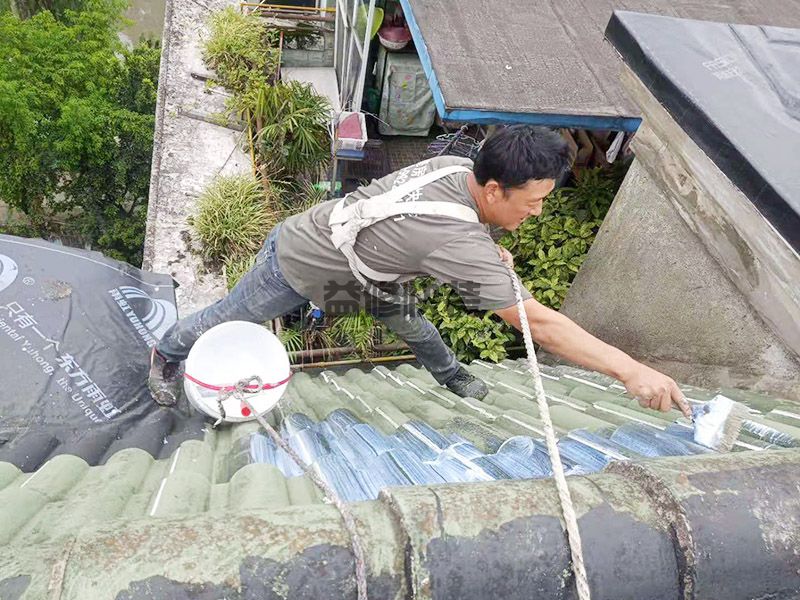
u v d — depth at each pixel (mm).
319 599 808
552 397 2670
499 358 4578
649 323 2865
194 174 5484
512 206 1771
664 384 1523
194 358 2414
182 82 6398
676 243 2596
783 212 1671
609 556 881
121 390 2840
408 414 2637
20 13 20078
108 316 3154
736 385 2332
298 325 5270
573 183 5672
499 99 3273
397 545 870
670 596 891
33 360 2803
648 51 2188
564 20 3902
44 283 3164
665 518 926
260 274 2436
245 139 5969
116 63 17688
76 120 15930
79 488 1728
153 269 4645
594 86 3430
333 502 935
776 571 894
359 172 7668
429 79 3521
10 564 777
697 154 2191
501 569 852
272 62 7188
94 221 18344
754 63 2158
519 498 929
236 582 784
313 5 9859
